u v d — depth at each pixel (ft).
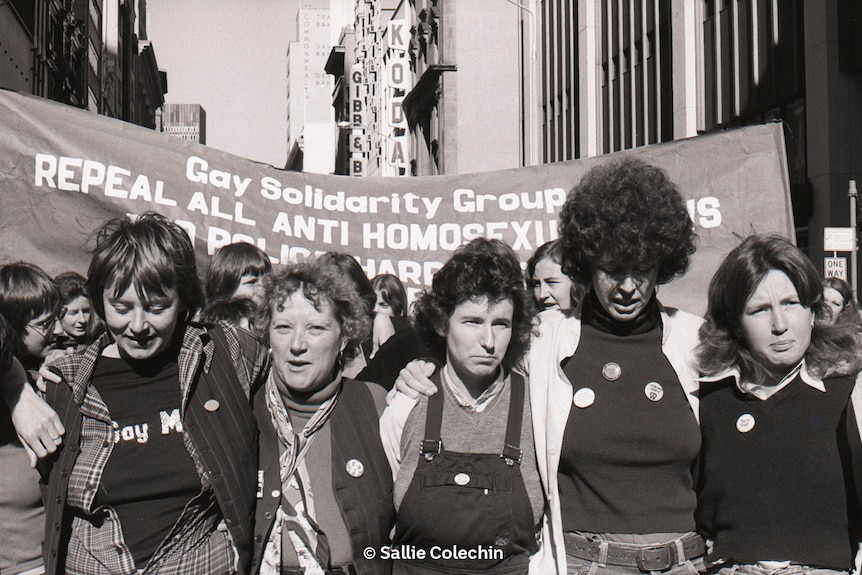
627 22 72.69
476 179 19.75
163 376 11.37
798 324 10.53
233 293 16.33
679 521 10.97
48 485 11.23
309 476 11.34
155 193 18.39
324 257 12.67
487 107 117.91
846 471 10.46
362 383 12.06
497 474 11.02
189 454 11.18
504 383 11.43
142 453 11.03
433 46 127.34
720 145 18.95
